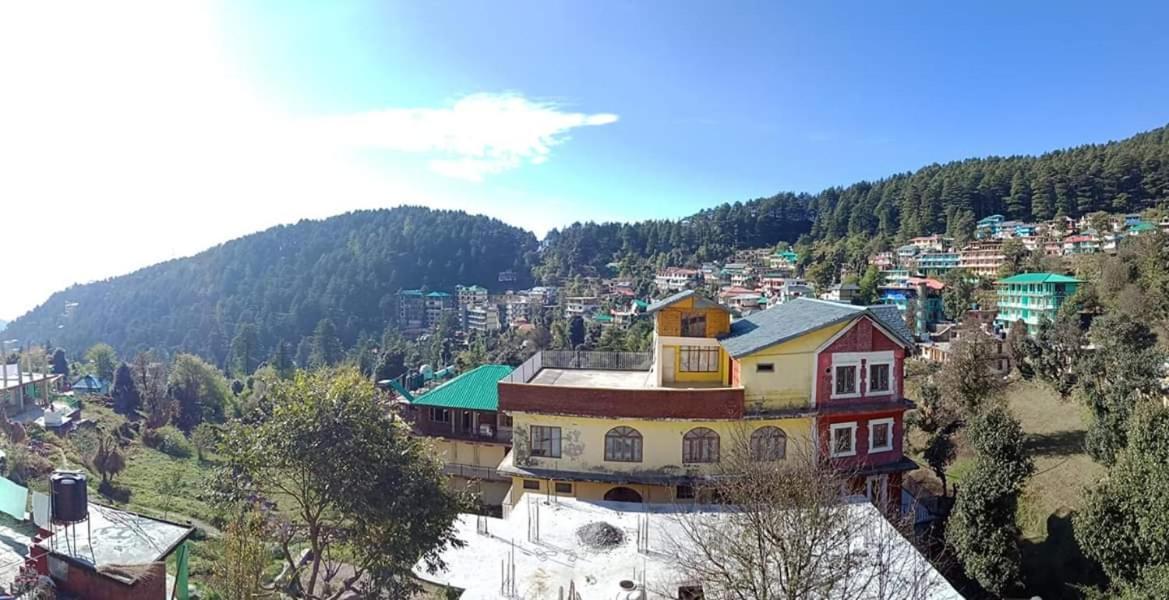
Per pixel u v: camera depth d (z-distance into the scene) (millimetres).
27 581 18938
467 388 50531
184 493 42406
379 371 120438
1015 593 29609
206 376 84500
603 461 35375
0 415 49188
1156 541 23500
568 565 24719
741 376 34844
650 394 34344
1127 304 64000
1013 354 64562
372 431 20734
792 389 34656
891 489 36062
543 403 35531
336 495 19844
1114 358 50469
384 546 20281
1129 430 27984
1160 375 44406
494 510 41969
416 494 20641
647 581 23172
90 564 20203
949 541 31594
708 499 30812
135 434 59906
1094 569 29031
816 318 35844
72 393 74250
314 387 21125
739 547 19641
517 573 24094
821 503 20297
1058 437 47000
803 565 18391
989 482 29859
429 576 23906
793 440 34406
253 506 22047
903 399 35875
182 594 23844
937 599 21219
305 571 25984
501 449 48062
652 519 28844
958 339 66875
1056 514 35406
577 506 30594
